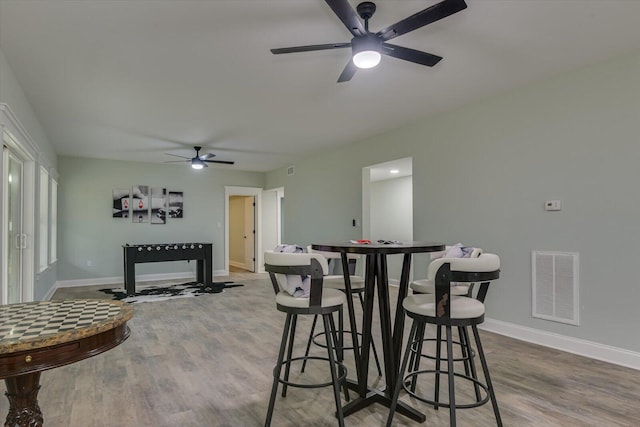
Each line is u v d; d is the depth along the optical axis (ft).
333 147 20.75
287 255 6.61
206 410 7.46
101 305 5.47
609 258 10.05
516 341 11.72
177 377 9.07
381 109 14.21
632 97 9.69
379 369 9.24
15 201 13.02
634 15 7.98
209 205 27.84
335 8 6.43
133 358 10.36
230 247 35.42
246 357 10.41
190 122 15.71
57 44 9.01
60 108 13.69
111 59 9.84
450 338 6.07
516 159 12.17
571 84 10.84
